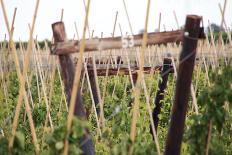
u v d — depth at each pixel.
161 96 6.68
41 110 6.79
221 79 4.21
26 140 5.85
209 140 4.21
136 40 3.89
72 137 3.87
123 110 5.96
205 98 4.20
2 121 5.36
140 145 4.41
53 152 3.89
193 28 3.78
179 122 3.93
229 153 4.86
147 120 6.29
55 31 4.04
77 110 4.12
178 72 3.88
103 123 5.41
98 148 5.34
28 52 4.05
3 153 4.04
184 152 5.20
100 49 3.88
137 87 3.86
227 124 5.24
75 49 3.95
